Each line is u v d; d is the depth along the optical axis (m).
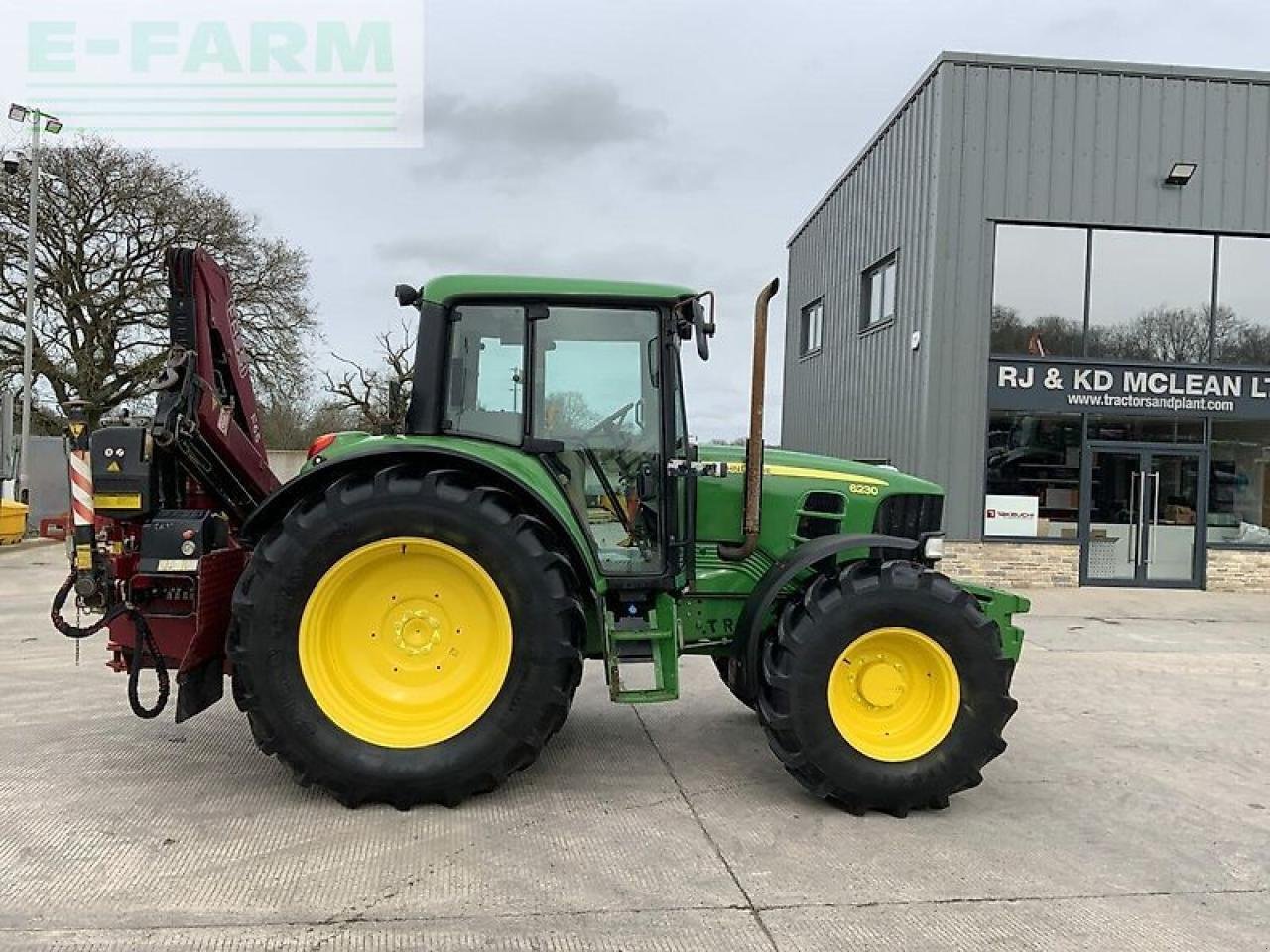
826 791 3.89
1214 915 3.10
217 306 4.45
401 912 2.95
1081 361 11.98
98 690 5.63
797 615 3.96
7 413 11.65
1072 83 11.84
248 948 2.72
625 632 4.13
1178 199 12.02
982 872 3.38
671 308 4.27
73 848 3.37
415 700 3.92
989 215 11.82
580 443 4.23
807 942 2.84
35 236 18.53
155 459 3.98
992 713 3.93
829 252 16.61
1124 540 12.19
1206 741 5.20
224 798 3.88
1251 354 12.30
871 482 4.71
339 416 24.56
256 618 3.71
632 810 3.88
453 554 3.81
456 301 4.20
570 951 2.75
